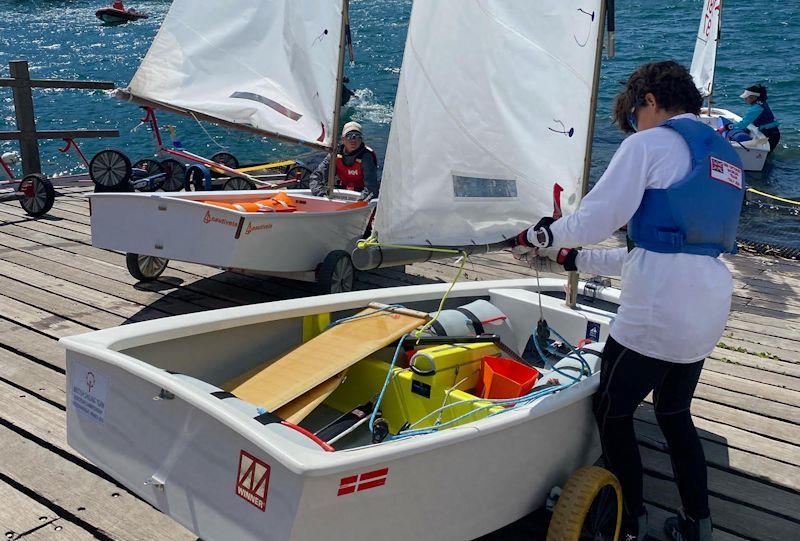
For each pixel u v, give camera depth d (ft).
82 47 83.97
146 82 22.61
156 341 8.75
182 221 15.92
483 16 9.25
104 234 16.99
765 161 39.34
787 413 13.25
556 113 9.85
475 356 10.05
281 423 7.16
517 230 10.31
